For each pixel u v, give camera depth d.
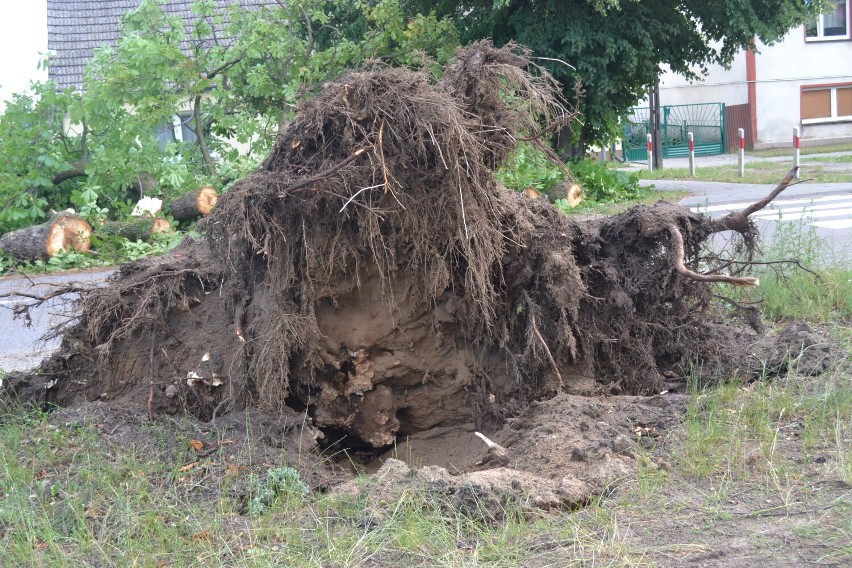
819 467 4.06
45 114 14.47
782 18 17.36
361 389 5.50
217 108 15.52
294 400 5.48
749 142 30.14
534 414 5.21
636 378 5.82
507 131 5.18
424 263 5.24
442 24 16.23
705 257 6.01
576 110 5.47
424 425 5.80
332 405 5.50
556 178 14.80
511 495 3.89
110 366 5.71
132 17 15.08
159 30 15.40
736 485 3.95
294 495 4.13
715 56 18.22
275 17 16.25
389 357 5.55
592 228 6.04
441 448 5.68
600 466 4.19
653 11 16.75
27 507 3.98
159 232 13.30
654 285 5.83
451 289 5.47
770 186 17.06
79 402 5.68
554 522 3.71
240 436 4.89
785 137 30.28
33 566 3.51
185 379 5.45
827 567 3.19
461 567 3.34
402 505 3.86
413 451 5.71
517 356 5.56
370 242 5.02
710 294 6.05
